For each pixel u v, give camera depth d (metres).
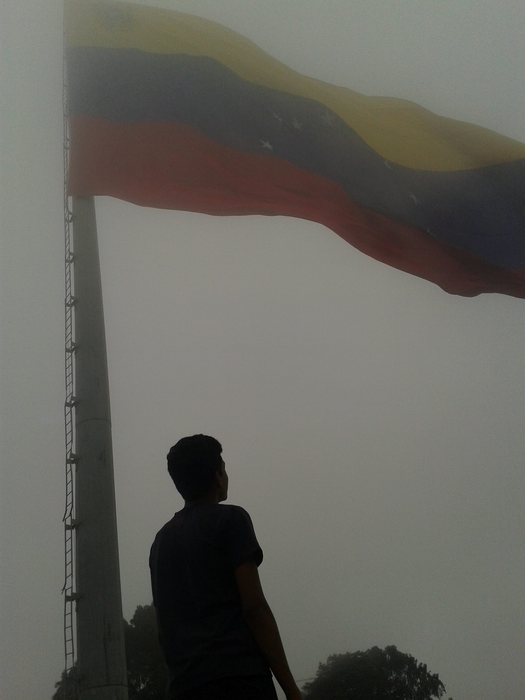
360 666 25.39
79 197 7.77
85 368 6.13
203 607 3.11
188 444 3.68
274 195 9.92
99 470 5.64
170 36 10.10
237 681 2.89
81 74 8.86
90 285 6.71
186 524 3.40
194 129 9.54
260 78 10.83
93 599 5.11
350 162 11.32
